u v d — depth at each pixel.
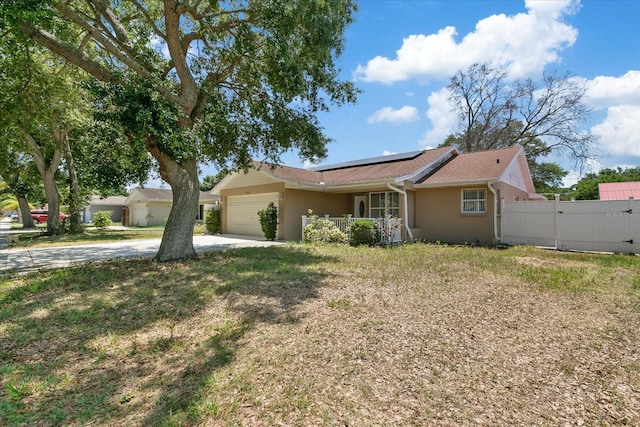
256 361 3.18
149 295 5.33
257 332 3.88
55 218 18.41
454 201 13.59
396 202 14.92
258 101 10.58
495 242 12.54
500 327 4.07
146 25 10.37
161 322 4.23
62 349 3.50
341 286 5.89
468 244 12.66
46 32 7.18
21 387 2.78
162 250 8.70
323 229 12.89
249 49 8.60
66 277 6.57
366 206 16.12
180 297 5.22
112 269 7.37
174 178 8.72
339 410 2.44
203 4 9.80
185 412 2.43
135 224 34.56
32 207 49.00
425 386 2.75
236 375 2.93
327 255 9.46
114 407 2.51
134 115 6.82
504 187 13.32
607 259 9.08
